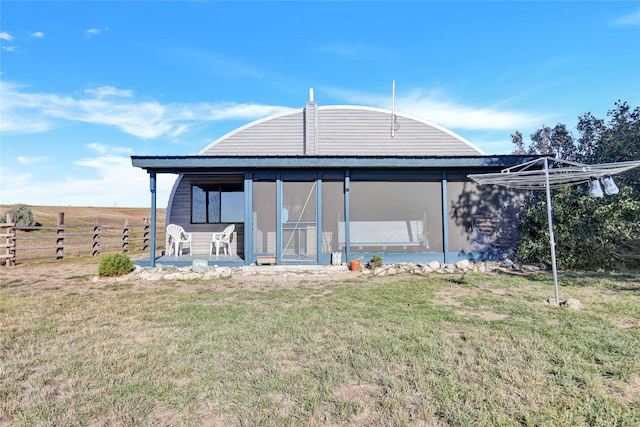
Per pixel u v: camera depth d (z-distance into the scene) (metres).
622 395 3.10
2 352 4.25
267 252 10.92
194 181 13.30
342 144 13.60
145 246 18.95
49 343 4.54
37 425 2.78
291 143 13.59
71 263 13.08
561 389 3.18
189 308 6.13
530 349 4.07
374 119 13.73
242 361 3.90
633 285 7.53
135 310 6.04
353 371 3.62
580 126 16.59
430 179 11.11
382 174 11.01
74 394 3.23
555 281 6.17
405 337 4.54
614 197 9.39
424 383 3.30
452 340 4.42
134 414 2.90
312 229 10.99
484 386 3.25
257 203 10.99
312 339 4.53
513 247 11.00
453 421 2.73
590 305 5.98
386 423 2.74
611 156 13.45
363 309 5.94
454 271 9.75
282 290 7.65
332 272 9.83
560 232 9.56
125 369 3.72
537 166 10.45
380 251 11.20
